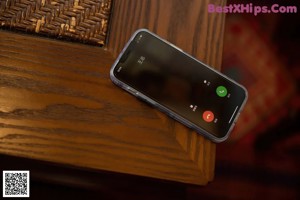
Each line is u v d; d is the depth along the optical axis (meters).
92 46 0.71
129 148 0.68
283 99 1.07
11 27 0.71
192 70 0.71
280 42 1.10
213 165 0.69
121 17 0.73
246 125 1.05
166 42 0.72
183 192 0.94
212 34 0.74
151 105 0.70
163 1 0.74
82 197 0.98
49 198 0.97
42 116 0.68
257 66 1.08
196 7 0.74
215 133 0.69
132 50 0.71
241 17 1.11
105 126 0.69
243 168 1.04
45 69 0.70
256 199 1.03
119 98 0.70
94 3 0.72
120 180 0.93
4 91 0.69
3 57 0.70
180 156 0.69
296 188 1.04
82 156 0.68
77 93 0.70
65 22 0.71
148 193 0.95
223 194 1.03
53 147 0.68
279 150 1.05
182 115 0.69
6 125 0.68
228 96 0.71
